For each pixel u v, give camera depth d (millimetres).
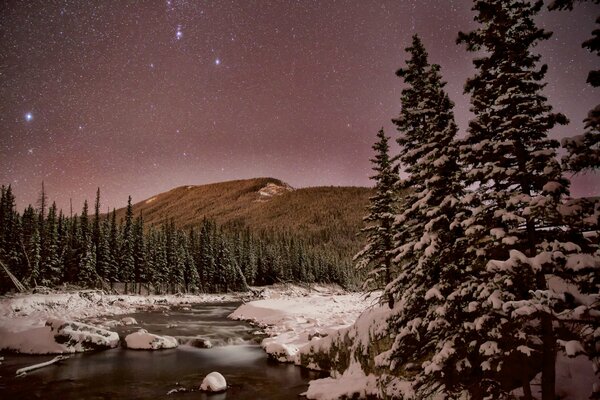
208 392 17906
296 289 103938
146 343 27109
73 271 65688
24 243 62969
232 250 102625
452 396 10414
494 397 9391
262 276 106062
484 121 10062
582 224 7762
